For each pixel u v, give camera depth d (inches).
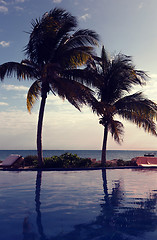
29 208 207.6
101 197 254.2
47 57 588.4
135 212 193.9
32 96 644.1
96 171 539.8
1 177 425.7
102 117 665.0
